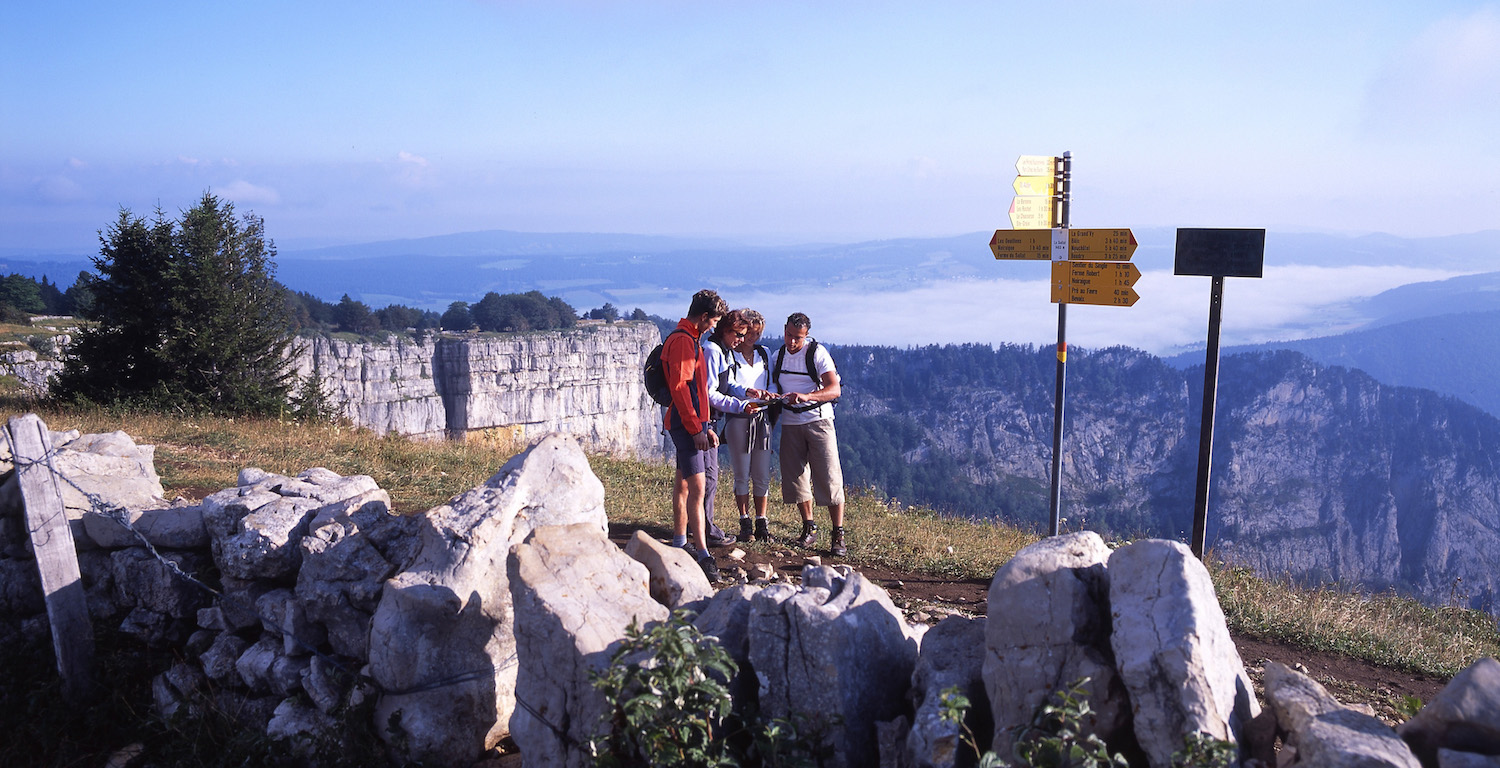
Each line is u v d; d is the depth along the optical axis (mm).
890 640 3762
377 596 4516
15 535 5699
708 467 7340
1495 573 198375
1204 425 7047
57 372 26469
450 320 123438
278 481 5629
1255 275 6543
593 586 3957
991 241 7707
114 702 5180
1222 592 6730
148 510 5633
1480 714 2762
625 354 116625
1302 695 3072
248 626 5082
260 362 27328
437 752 4164
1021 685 3182
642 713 3045
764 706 3508
